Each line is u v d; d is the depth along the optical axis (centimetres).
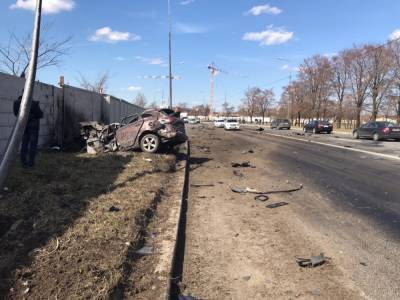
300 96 8612
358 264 550
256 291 474
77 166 1088
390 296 459
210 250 605
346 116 7538
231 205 888
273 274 521
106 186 872
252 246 623
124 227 604
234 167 1496
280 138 3359
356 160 1688
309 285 489
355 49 6538
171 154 1556
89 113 2133
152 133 1516
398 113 6072
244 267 543
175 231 650
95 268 464
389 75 6019
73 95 1820
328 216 792
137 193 828
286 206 877
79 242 531
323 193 1009
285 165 1546
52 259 478
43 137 1446
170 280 475
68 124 1738
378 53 6138
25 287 418
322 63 7950
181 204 838
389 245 624
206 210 841
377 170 1385
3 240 524
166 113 1574
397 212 818
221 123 6681
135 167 1152
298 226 725
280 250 605
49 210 653
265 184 1138
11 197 701
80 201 726
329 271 528
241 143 2741
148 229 652
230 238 660
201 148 2325
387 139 3322
